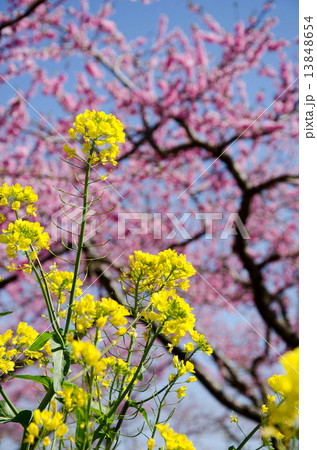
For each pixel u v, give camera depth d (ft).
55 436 2.26
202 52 19.89
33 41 18.66
